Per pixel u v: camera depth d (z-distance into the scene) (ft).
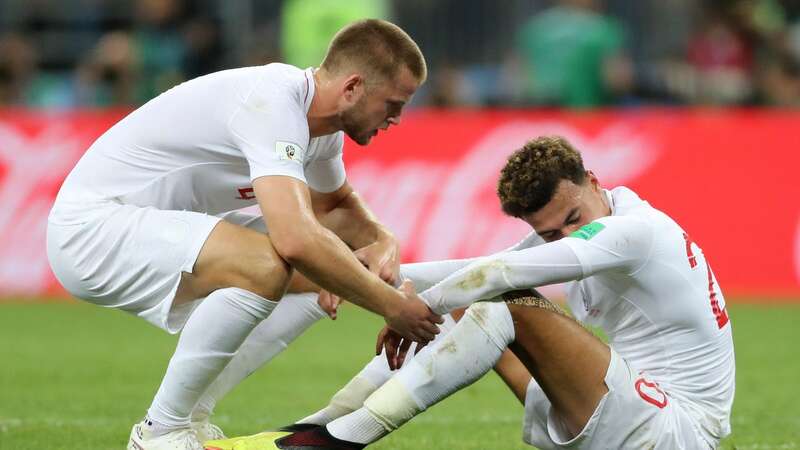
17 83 173.06
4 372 93.50
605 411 50.24
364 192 137.08
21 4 190.19
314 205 63.77
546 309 50.55
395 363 54.75
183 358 54.08
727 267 136.05
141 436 55.47
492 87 177.68
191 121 56.54
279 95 54.95
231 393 84.53
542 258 50.31
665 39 182.70
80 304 138.21
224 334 53.72
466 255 135.13
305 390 86.02
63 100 178.91
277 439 52.29
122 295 56.39
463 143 136.56
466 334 50.98
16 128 138.00
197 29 166.81
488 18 186.60
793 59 170.19
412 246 136.15
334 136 60.64
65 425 71.20
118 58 167.63
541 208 52.13
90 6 189.98
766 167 135.95
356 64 55.52
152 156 57.16
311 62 179.52
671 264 51.96
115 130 58.44
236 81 56.18
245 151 54.54
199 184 58.03
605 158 136.26
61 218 57.11
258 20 184.24
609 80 164.14
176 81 165.78
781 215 135.64
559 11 172.45
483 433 69.62
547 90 164.35
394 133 137.49
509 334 50.83
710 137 136.15
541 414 53.42
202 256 54.08
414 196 136.67
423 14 187.83
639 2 183.73
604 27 163.94
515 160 52.49
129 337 114.83
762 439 67.21
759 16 180.65
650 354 53.21
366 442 52.29
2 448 63.77
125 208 56.44
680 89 169.07
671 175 136.26
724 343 53.78
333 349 107.55
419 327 52.90
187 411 55.36
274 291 53.57
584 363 50.19
